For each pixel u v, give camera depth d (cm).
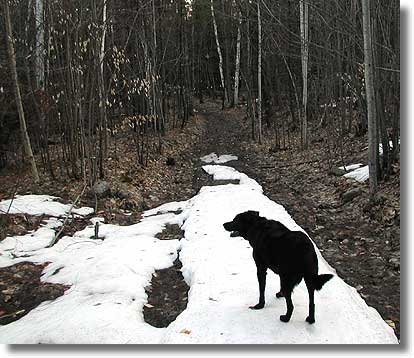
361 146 1546
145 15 1927
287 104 2534
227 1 3391
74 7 1327
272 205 1042
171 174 1611
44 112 1333
